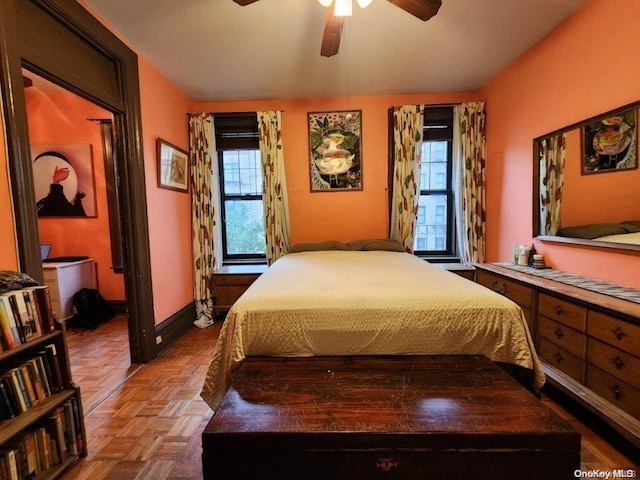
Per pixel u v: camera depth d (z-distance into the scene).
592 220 2.11
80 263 3.62
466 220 3.59
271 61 2.83
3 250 1.49
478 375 1.47
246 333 1.61
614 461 1.49
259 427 1.15
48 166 3.73
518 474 1.12
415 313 1.62
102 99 2.25
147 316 2.68
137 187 2.59
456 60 2.92
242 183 4.09
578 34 2.20
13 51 1.52
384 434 1.11
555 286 1.94
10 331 1.29
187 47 2.58
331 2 1.68
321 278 2.08
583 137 2.18
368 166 3.80
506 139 3.13
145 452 1.60
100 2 2.01
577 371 1.74
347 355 1.65
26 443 1.35
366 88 3.51
